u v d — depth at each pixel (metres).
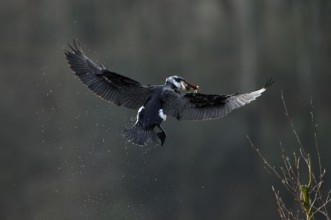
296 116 29.55
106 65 26.61
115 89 7.55
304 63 31.12
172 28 31.12
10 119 22.80
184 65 30.27
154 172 21.88
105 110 20.28
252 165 26.09
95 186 19.88
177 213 22.59
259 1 31.61
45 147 21.17
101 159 20.05
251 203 24.34
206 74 30.84
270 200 24.12
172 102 7.43
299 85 30.91
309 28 31.22
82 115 20.67
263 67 31.45
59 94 22.47
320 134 27.39
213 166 25.33
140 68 27.83
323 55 31.27
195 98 7.47
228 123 27.44
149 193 21.48
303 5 31.19
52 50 26.11
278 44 31.48
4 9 26.62
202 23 32.19
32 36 26.59
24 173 21.38
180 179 23.89
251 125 28.23
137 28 29.55
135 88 7.55
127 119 20.02
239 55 31.69
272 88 30.48
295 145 26.81
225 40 31.97
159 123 7.31
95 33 27.42
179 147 25.19
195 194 24.05
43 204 20.30
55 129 21.41
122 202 20.02
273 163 25.91
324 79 31.05
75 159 20.34
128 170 20.28
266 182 24.78
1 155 21.98
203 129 26.23
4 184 21.36
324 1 31.03
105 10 27.97
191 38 31.52
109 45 27.34
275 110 29.95
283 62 31.30
